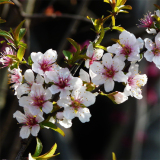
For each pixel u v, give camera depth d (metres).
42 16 0.90
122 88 1.47
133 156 1.16
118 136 1.25
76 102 0.69
